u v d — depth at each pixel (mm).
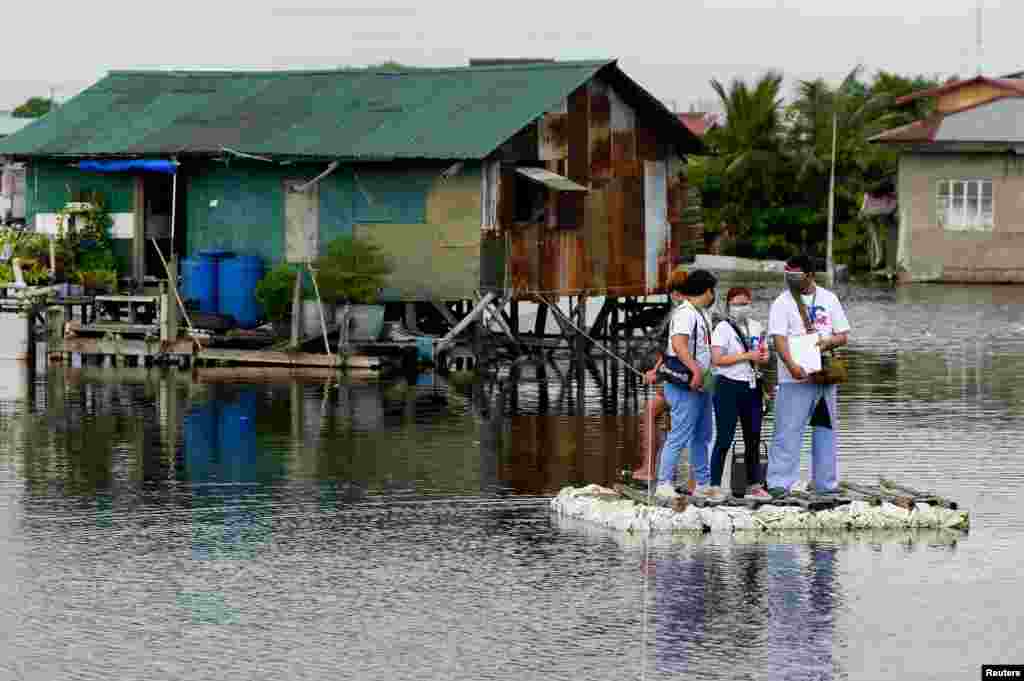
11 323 48844
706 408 20250
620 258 40438
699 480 20531
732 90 80750
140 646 15406
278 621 16125
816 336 19812
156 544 19141
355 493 22031
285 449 25547
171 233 40094
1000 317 50844
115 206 40188
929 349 41062
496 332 37688
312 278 36531
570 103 38875
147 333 37688
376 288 36938
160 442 26172
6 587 17312
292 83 41344
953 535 19344
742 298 20062
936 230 69188
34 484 22656
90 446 25750
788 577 17516
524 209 38531
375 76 40938
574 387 34062
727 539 19219
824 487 20438
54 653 15219
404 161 37062
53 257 38562
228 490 22234
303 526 20031
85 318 39688
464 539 19312
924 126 70000
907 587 17125
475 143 36312
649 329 44781
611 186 40125
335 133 38219
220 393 32344
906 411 29562
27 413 29391
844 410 29719
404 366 37031
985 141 67750
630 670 14680
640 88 39812
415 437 26812
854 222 78312
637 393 33094
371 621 16109
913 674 14586
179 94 41812
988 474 23031
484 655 15086
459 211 36906
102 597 16953
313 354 36719
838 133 78688
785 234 79625
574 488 21297
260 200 38812
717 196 80688
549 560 18297
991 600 16703
